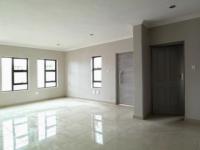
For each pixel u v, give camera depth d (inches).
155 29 178.7
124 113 195.3
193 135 125.0
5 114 193.2
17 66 267.1
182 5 127.8
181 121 160.1
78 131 136.0
